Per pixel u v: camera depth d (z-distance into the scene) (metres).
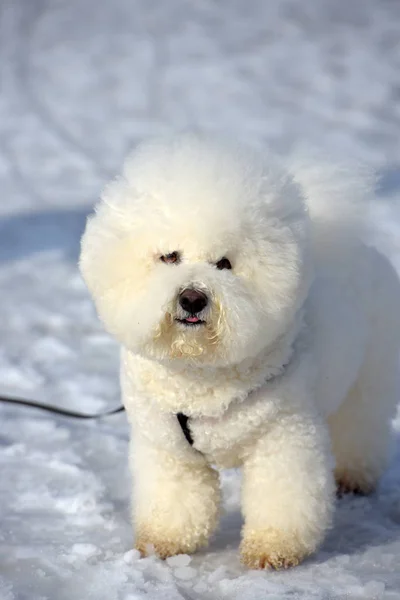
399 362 6.92
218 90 27.94
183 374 5.26
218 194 5.08
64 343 10.75
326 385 5.77
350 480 6.86
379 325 6.60
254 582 5.09
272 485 5.38
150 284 5.09
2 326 11.34
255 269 5.13
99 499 6.49
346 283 6.19
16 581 5.21
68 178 19.70
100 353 10.46
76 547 5.62
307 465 5.38
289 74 29.50
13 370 9.73
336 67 30.09
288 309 5.17
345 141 21.92
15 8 40.06
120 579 5.16
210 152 5.34
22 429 8.05
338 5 37.66
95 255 5.25
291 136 22.59
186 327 4.99
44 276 13.44
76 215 16.69
